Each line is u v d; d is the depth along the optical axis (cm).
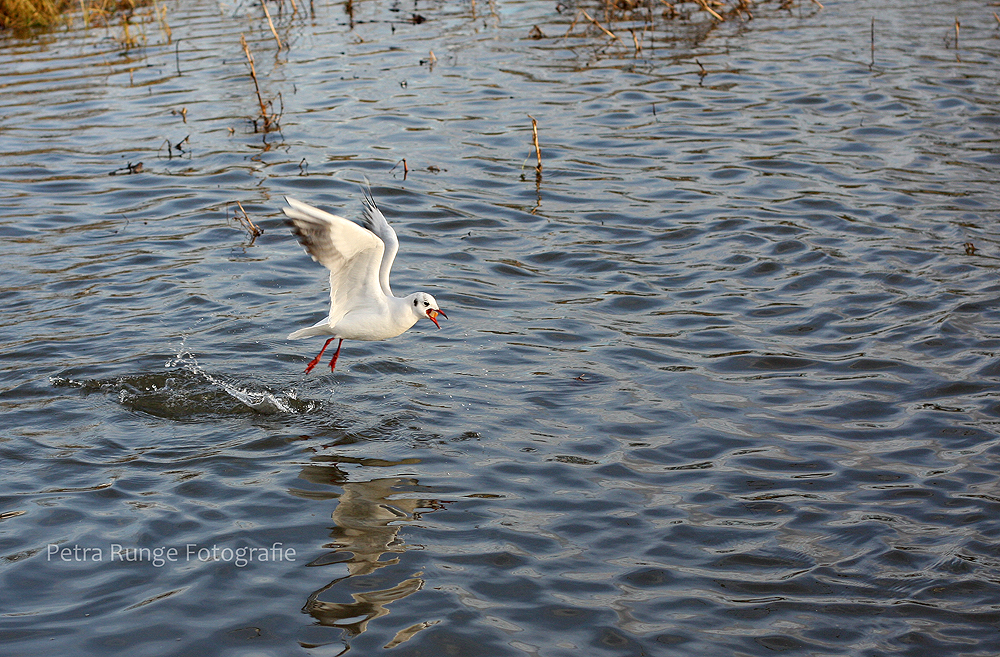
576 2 2416
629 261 1202
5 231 1273
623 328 1045
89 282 1141
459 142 1568
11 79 1875
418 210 1340
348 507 742
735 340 1016
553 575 670
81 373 940
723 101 1734
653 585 663
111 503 743
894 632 621
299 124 1639
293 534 708
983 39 2038
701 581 668
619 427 860
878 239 1237
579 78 1855
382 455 815
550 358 984
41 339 1003
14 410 875
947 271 1146
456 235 1273
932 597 652
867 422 868
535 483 778
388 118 1661
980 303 1068
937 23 2178
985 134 1559
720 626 625
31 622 616
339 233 784
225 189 1404
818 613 639
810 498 761
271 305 1093
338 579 661
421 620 623
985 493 762
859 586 663
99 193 1398
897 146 1529
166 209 1347
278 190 1395
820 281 1140
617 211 1339
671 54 1997
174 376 940
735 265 1185
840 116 1659
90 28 2236
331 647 601
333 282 845
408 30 2173
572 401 903
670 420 872
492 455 816
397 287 1129
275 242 1256
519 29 2178
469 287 1138
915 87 1773
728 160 1495
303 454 816
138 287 1130
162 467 794
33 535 703
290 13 2338
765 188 1398
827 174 1438
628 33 2150
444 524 723
